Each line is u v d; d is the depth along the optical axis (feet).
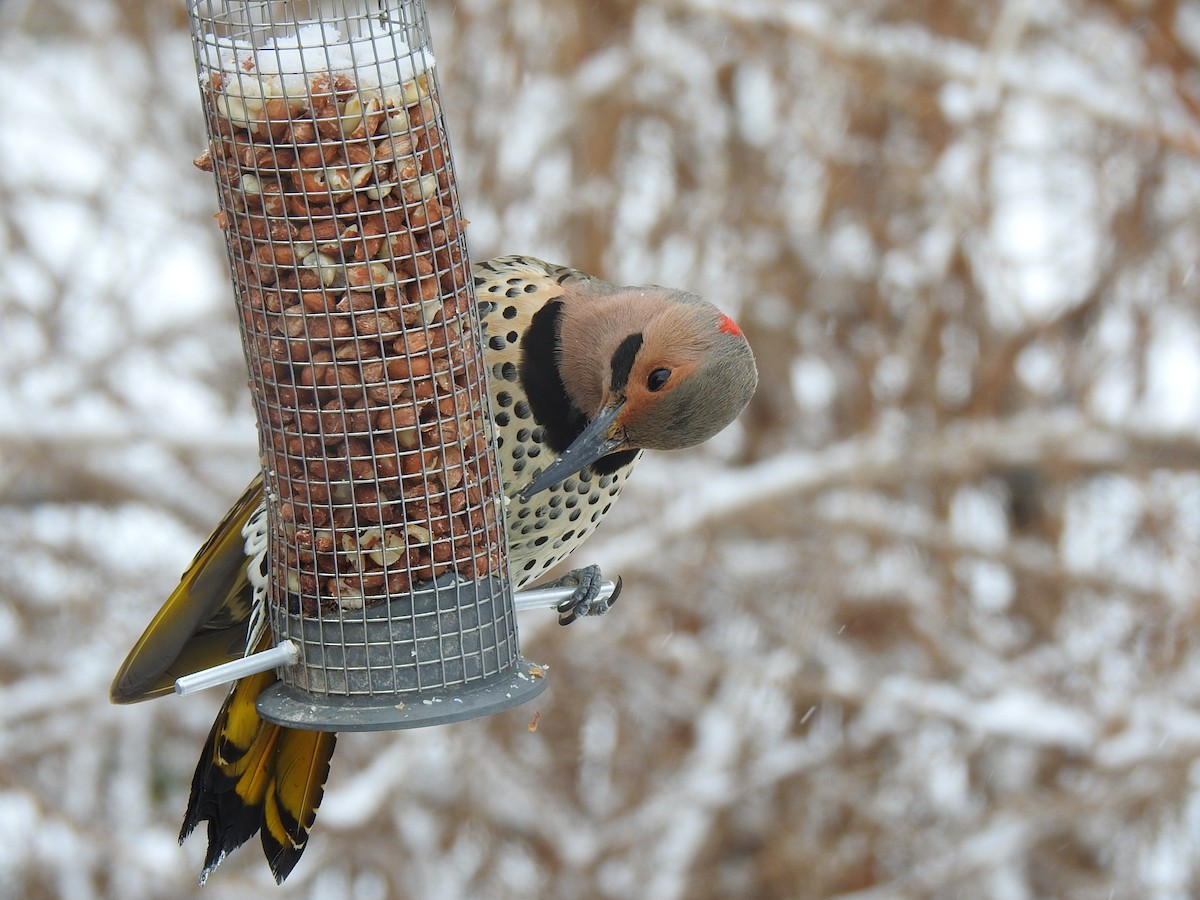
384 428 21.70
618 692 45.83
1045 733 45.03
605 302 24.20
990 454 47.47
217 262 48.34
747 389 23.91
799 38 47.44
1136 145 47.39
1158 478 47.65
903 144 48.21
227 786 22.57
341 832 42.16
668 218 47.62
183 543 47.26
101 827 43.62
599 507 25.54
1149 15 47.88
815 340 49.01
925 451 46.32
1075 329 48.47
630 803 45.37
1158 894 45.01
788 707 45.21
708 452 49.11
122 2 48.91
